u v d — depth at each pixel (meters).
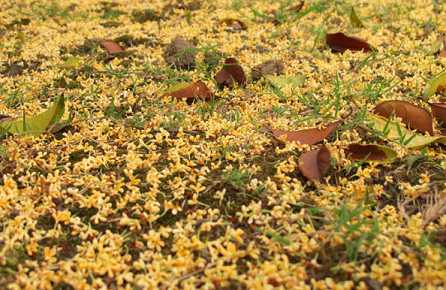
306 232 2.30
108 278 2.16
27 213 2.44
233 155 2.83
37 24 5.33
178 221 2.44
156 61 4.19
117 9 5.74
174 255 2.27
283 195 2.51
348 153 2.71
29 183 2.68
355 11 5.01
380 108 3.10
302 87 3.65
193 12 5.40
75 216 2.46
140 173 2.75
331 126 2.91
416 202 2.52
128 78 3.88
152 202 2.50
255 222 2.39
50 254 2.24
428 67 3.81
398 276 2.08
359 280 2.11
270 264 2.17
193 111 3.32
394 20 4.84
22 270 2.15
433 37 4.33
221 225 2.39
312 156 2.68
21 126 3.07
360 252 2.19
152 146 2.95
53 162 2.81
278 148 2.88
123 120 3.24
